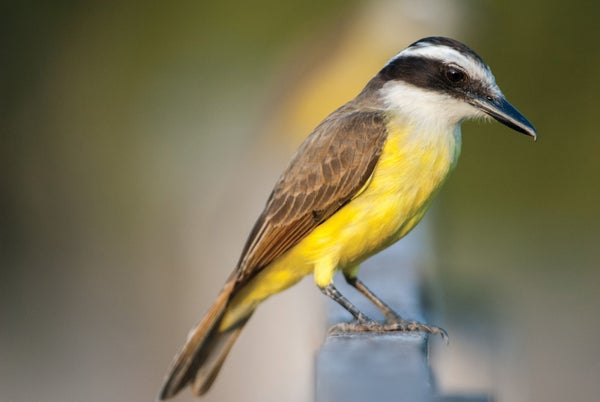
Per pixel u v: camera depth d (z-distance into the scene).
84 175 17.62
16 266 17.62
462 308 11.02
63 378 16.59
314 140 8.22
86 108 17.22
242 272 8.23
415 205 8.09
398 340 6.21
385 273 8.72
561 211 15.95
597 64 15.03
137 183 17.45
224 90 16.55
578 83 15.12
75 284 17.75
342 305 8.03
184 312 13.77
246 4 16.12
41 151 17.39
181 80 16.72
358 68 13.41
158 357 15.54
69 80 17.08
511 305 14.20
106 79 17.05
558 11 14.91
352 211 8.02
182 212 15.68
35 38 16.75
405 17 13.38
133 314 17.28
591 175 15.65
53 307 17.62
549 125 15.35
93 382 16.53
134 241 17.58
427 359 6.31
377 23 13.39
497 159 15.71
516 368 10.52
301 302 9.91
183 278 14.03
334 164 8.04
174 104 16.88
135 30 16.78
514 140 15.63
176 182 16.75
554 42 15.00
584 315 16.12
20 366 16.88
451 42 8.29
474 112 8.16
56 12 16.73
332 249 8.08
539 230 16.06
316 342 9.01
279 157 13.43
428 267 9.20
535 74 15.07
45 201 17.62
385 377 5.38
